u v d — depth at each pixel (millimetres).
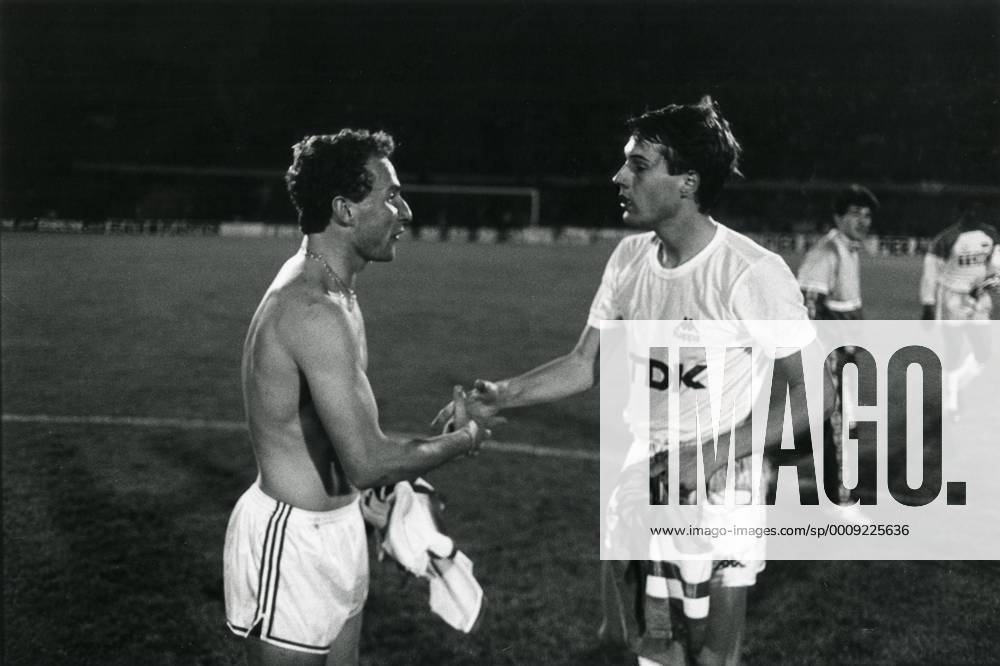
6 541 6070
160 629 4914
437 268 24453
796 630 4973
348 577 3533
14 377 11438
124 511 6656
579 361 4285
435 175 40062
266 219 36750
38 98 37438
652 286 3820
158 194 36281
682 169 3572
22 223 35312
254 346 3480
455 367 12203
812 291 6551
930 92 34781
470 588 3846
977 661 4637
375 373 11789
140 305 17453
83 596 5273
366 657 4664
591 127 39750
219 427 9125
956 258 8703
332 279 3525
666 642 3867
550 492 7219
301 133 40375
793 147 36500
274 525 3432
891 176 35531
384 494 3805
